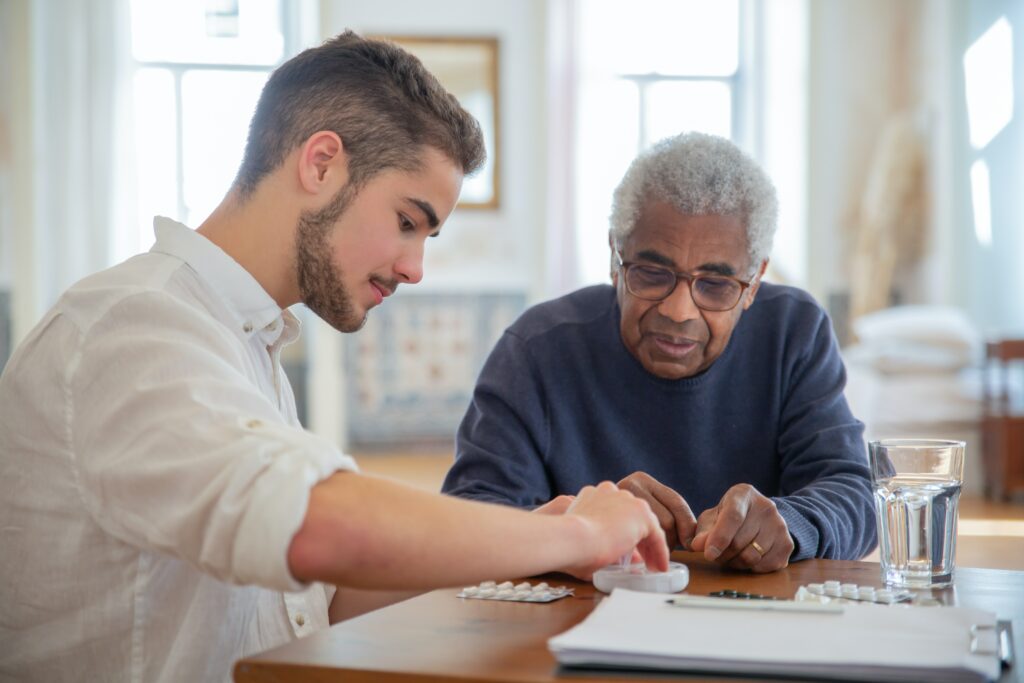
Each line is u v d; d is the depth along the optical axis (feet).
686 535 4.31
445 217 3.97
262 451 2.96
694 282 5.20
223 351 3.43
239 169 3.95
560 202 22.21
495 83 21.77
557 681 2.72
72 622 3.58
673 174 5.10
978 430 18.31
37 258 20.79
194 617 3.58
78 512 3.49
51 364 3.48
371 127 3.79
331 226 3.83
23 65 20.66
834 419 5.67
